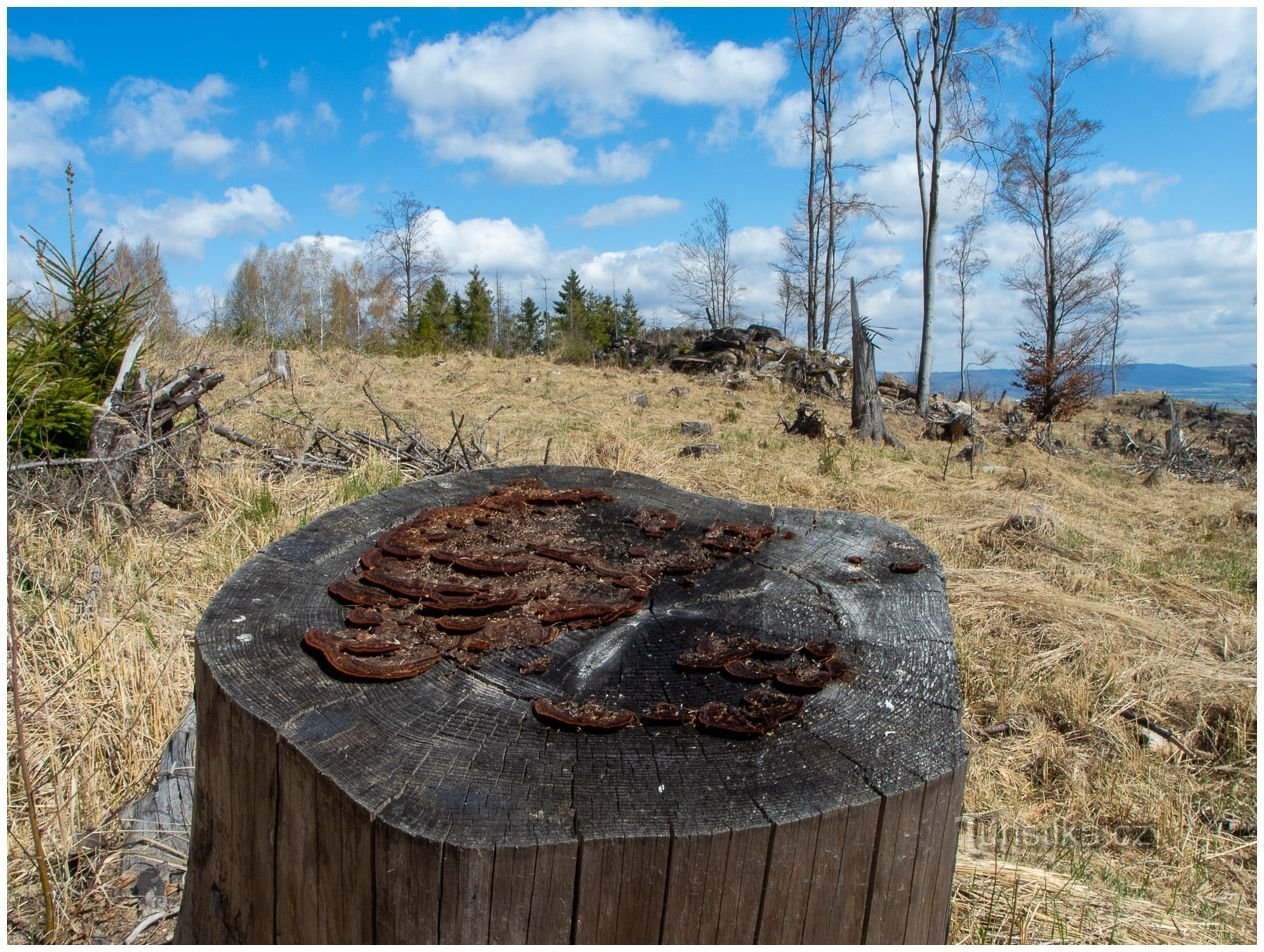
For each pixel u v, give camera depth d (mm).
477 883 1230
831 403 19594
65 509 4309
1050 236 27391
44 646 3334
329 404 9688
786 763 1445
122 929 2230
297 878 1450
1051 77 26453
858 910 1434
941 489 8398
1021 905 2473
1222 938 2510
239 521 4859
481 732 1473
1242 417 20609
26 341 5125
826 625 1939
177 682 3180
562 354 23500
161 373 5789
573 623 1854
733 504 2697
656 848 1263
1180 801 3320
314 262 29766
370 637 1713
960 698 1690
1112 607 4957
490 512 2490
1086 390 19641
